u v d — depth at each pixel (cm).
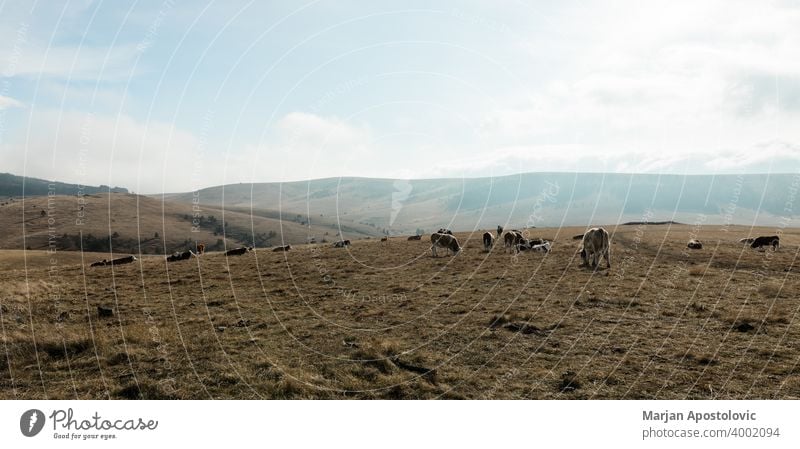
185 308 1859
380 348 1301
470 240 4697
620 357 1192
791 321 1392
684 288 1911
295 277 2594
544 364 1177
